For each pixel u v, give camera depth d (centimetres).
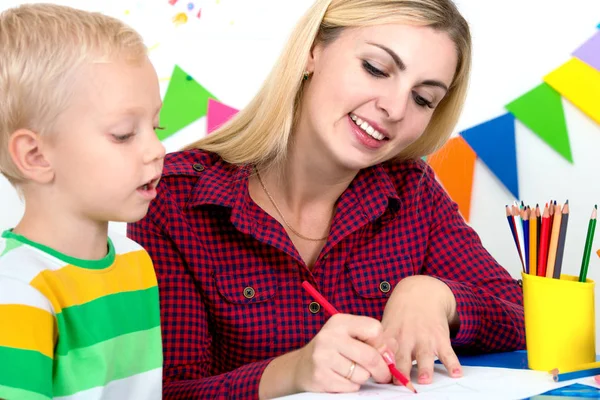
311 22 119
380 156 119
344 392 89
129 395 96
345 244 128
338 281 128
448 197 144
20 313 81
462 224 141
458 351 116
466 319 110
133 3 229
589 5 208
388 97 113
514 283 133
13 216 225
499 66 216
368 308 128
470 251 137
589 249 99
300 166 125
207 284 123
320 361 91
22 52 85
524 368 101
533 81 213
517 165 214
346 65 115
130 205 90
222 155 130
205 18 229
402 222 134
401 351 98
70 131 86
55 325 86
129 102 87
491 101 217
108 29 90
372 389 91
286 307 124
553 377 92
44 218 90
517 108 213
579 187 210
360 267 129
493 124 214
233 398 102
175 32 229
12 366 79
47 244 89
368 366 90
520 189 215
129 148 89
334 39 118
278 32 228
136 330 97
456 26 118
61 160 87
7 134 87
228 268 124
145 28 229
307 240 129
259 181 130
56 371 87
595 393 87
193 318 121
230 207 123
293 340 124
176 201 125
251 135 126
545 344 98
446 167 217
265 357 124
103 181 87
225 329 124
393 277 130
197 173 129
